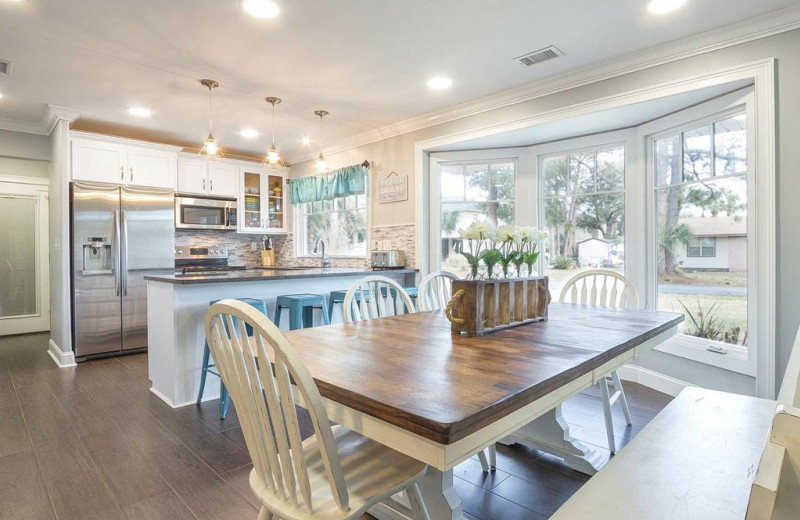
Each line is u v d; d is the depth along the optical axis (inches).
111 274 173.0
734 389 107.2
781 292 95.7
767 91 96.5
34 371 151.0
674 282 126.9
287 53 114.7
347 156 205.2
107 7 92.7
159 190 187.5
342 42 108.7
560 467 85.3
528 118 139.3
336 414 43.9
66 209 161.8
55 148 172.7
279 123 175.8
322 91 141.2
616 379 101.3
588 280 147.3
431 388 41.3
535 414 44.4
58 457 87.5
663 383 126.9
